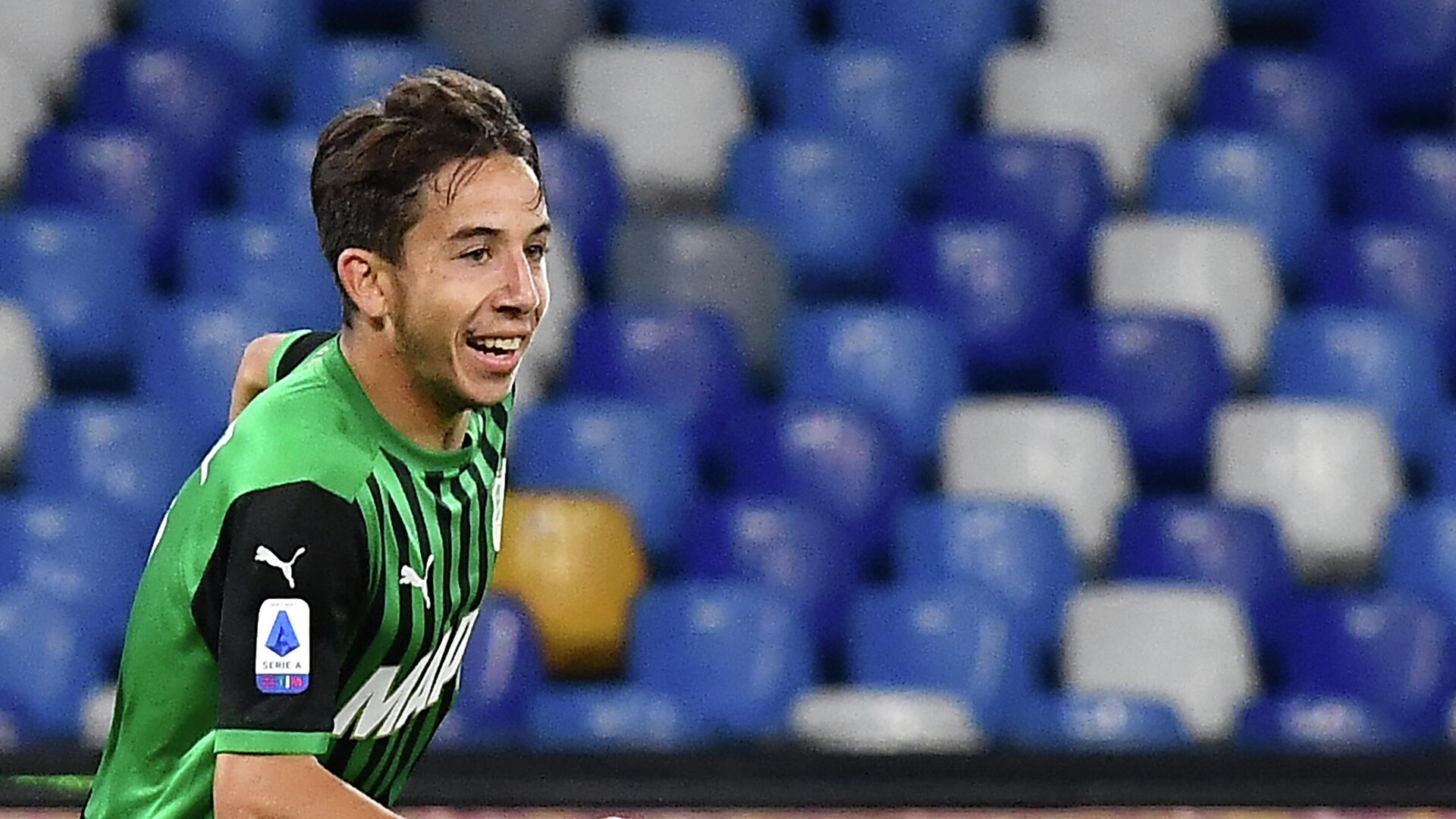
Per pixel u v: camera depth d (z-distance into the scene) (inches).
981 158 713.0
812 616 593.3
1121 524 633.6
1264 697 607.5
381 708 236.8
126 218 658.2
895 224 698.2
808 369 655.8
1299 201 722.8
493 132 225.9
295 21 723.4
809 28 780.0
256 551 221.8
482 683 532.4
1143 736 562.6
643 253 668.1
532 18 717.9
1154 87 757.9
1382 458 655.8
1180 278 692.1
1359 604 613.6
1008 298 676.1
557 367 647.8
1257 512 630.5
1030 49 749.3
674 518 610.5
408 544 230.2
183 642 232.5
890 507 626.8
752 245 668.7
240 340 620.7
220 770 222.5
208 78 690.2
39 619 548.1
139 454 599.2
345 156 227.1
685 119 700.0
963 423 645.3
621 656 580.1
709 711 561.0
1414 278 712.4
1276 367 688.4
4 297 632.4
